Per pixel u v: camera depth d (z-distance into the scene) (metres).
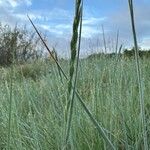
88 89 4.63
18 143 3.04
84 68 6.29
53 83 5.38
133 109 3.46
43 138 3.08
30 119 3.68
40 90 5.55
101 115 3.16
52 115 3.63
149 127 2.72
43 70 9.08
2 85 6.25
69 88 1.13
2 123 3.57
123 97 3.59
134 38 1.12
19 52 13.20
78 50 1.09
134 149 2.66
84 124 3.07
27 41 14.23
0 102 4.55
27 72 9.56
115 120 2.92
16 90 5.59
